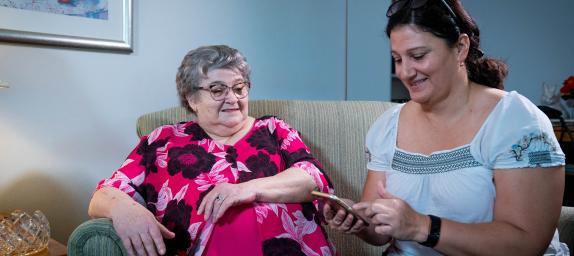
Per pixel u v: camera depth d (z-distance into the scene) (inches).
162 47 78.7
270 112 72.7
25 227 54.3
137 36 75.9
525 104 41.7
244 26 88.6
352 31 105.2
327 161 71.9
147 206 56.8
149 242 47.6
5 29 63.7
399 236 39.5
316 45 99.6
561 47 148.2
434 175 44.2
